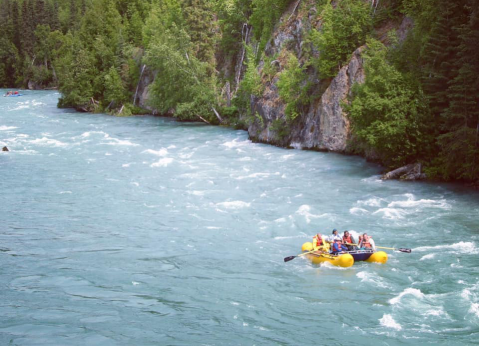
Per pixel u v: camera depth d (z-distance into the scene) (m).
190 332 14.77
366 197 28.22
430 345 13.89
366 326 15.02
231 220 25.33
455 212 25.14
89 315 15.87
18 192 30.78
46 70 124.31
